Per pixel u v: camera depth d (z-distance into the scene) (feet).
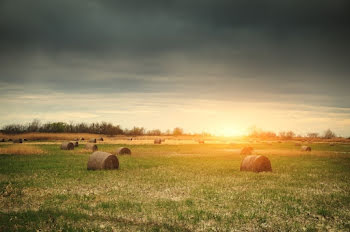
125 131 390.63
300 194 55.47
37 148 151.74
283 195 54.24
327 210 44.70
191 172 80.74
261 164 83.76
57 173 76.18
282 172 84.33
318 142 312.71
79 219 38.88
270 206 46.52
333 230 36.83
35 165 91.50
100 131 375.86
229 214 42.16
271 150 178.91
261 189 59.21
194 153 148.46
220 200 49.80
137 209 43.78
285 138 422.82
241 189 58.95
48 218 39.04
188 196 52.37
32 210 42.78
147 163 100.07
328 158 128.47
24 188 57.36
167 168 88.38
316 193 56.65
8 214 40.52
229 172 81.87
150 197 51.37
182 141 282.36
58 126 350.43
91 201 48.26
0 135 274.57
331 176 77.82
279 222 39.29
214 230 36.06
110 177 70.54
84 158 112.68
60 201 47.96
